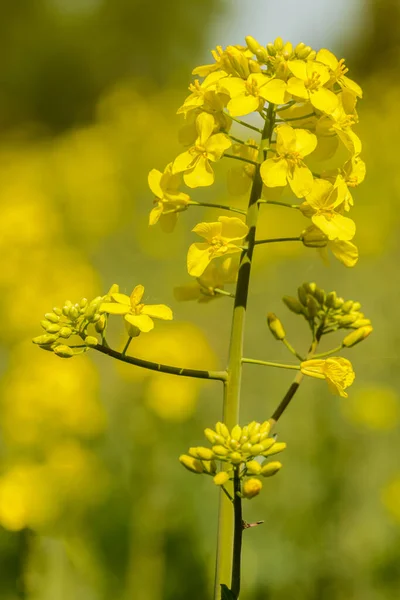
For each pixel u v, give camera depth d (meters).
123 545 0.82
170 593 0.81
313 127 0.63
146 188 2.47
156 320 1.18
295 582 0.82
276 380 1.35
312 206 0.62
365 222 1.69
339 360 0.62
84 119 5.69
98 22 5.80
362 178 0.63
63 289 1.25
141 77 5.86
